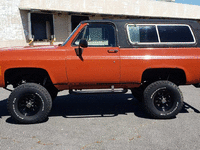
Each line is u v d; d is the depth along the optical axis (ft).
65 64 11.84
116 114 13.79
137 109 14.83
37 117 12.03
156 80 13.85
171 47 12.41
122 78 12.25
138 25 12.57
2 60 11.60
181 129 11.19
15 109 11.85
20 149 9.24
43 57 11.81
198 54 12.34
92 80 12.18
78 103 16.44
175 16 61.26
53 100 16.97
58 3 44.37
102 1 49.88
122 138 10.20
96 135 10.56
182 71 12.75
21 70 12.42
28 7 40.98
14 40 40.27
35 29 42.65
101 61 11.94
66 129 11.35
